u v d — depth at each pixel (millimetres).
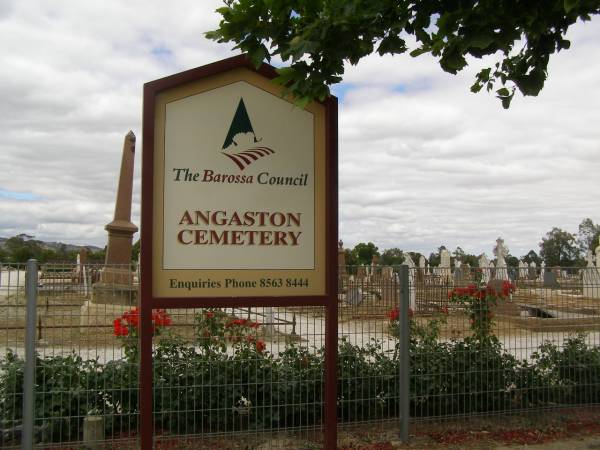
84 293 5535
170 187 5027
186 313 5738
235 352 5734
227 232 5129
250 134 5207
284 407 5766
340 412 6020
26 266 5145
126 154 18156
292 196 5277
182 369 5648
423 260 34812
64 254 50688
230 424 5746
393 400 6156
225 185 5141
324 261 5320
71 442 5387
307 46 4332
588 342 6840
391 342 6074
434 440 5840
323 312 5914
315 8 4609
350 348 6004
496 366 6363
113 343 5848
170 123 5047
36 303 5121
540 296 6730
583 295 6848
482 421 6336
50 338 5809
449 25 4621
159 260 4977
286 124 5281
